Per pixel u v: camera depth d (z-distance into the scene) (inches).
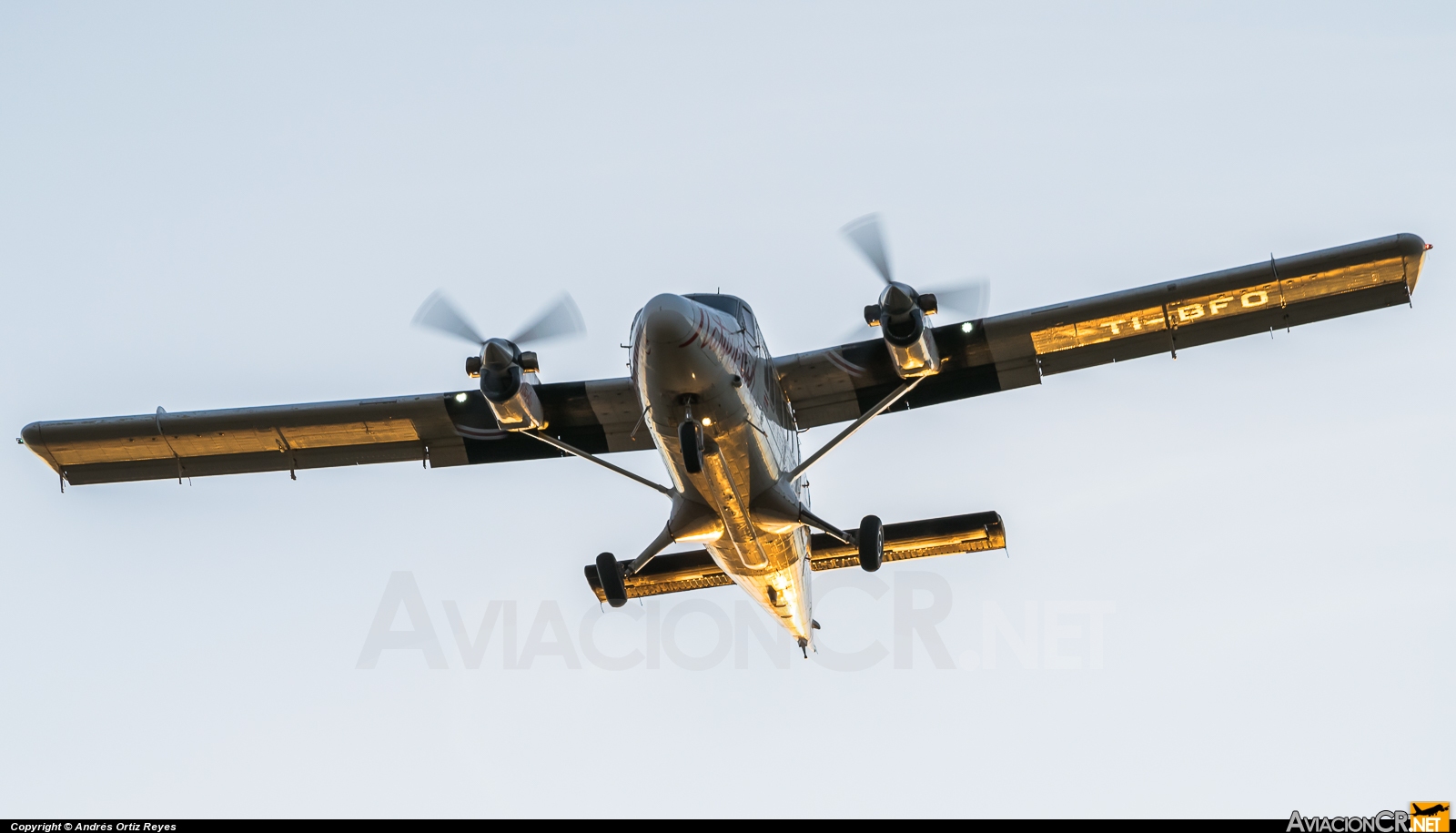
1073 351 2406.5
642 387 1892.2
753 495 2160.4
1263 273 2235.5
